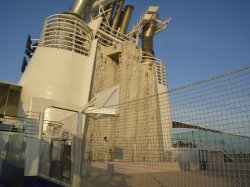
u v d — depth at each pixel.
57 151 9.61
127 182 7.44
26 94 25.59
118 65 34.47
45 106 14.76
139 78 33.75
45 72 26.27
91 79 28.17
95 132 21.89
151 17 39.16
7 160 13.20
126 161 7.59
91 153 10.01
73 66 27.69
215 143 4.94
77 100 26.55
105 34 34.31
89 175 8.02
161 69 36.81
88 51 30.62
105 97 10.91
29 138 10.88
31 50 33.44
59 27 29.75
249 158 4.32
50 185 9.04
